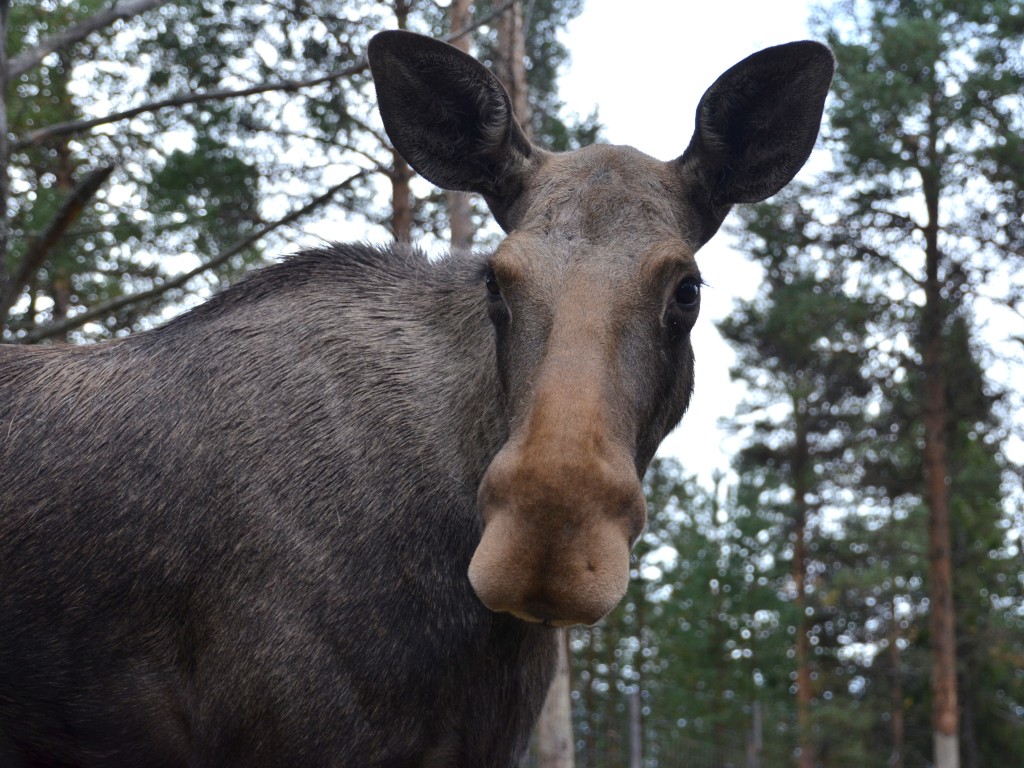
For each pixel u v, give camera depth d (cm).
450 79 354
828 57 347
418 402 346
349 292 372
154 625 336
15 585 341
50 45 503
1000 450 2572
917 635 3328
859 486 2533
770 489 3319
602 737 1814
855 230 2083
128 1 530
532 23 1436
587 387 271
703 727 2892
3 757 358
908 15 1977
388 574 325
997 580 3000
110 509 341
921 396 2259
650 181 329
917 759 3447
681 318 312
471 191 360
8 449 355
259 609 322
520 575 258
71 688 340
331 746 316
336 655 318
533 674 346
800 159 358
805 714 3150
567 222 309
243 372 353
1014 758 3025
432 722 327
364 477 335
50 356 381
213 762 327
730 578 3288
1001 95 1900
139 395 358
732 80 342
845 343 2238
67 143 1295
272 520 328
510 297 300
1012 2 1861
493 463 274
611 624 3250
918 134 1986
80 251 1193
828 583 3428
